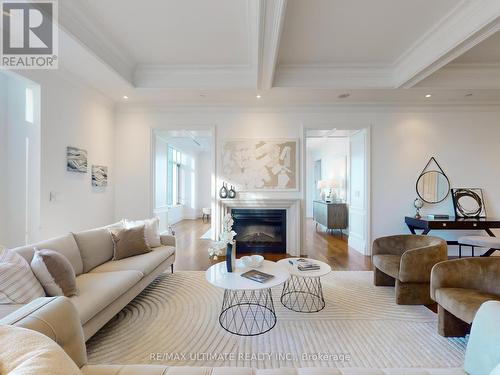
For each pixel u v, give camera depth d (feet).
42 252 6.24
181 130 14.90
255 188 14.75
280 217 14.83
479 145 14.46
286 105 14.58
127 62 11.47
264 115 14.73
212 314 7.89
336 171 23.67
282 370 3.85
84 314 5.69
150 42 10.00
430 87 12.12
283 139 14.65
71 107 11.14
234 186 14.78
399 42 9.99
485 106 14.38
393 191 14.48
